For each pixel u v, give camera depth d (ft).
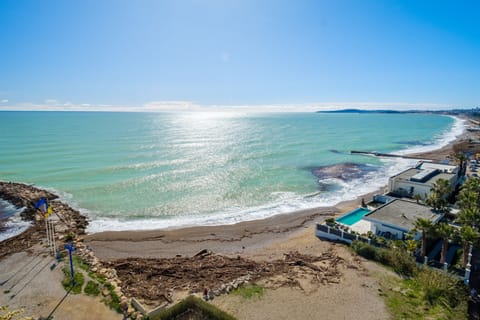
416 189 127.65
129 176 183.73
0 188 155.53
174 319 56.90
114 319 57.36
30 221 118.01
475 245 69.00
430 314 59.26
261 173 197.77
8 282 70.08
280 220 123.13
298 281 72.79
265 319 59.06
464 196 97.25
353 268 78.43
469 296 64.28
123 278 75.15
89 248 97.04
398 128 560.61
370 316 59.52
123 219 123.13
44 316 57.98
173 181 175.52
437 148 316.40
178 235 108.68
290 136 412.57
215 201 145.38
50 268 76.64
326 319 59.00
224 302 64.39
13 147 269.85
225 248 98.84
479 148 286.66
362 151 286.87
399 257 77.97
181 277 76.48
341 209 135.95
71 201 142.61
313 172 204.33
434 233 75.05
